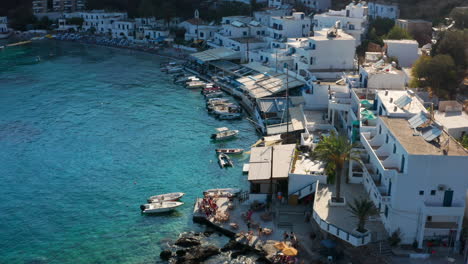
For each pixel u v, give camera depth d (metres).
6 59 198.88
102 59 196.62
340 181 75.19
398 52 127.69
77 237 75.00
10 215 81.94
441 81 106.69
